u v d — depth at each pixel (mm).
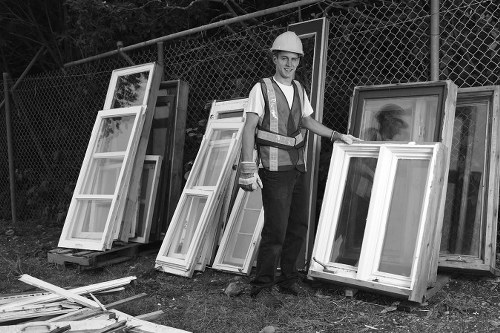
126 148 5188
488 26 4383
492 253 3805
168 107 5559
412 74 4586
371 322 3359
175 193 5445
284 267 3914
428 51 4531
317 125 4023
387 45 4895
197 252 4457
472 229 3924
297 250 3906
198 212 4785
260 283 3803
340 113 5012
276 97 3637
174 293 4090
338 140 4043
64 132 7004
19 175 7340
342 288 3857
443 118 3879
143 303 3873
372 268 3680
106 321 3299
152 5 6098
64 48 7602
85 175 5383
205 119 5844
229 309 3678
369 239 3715
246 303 3750
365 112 4320
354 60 5039
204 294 4020
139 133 5137
